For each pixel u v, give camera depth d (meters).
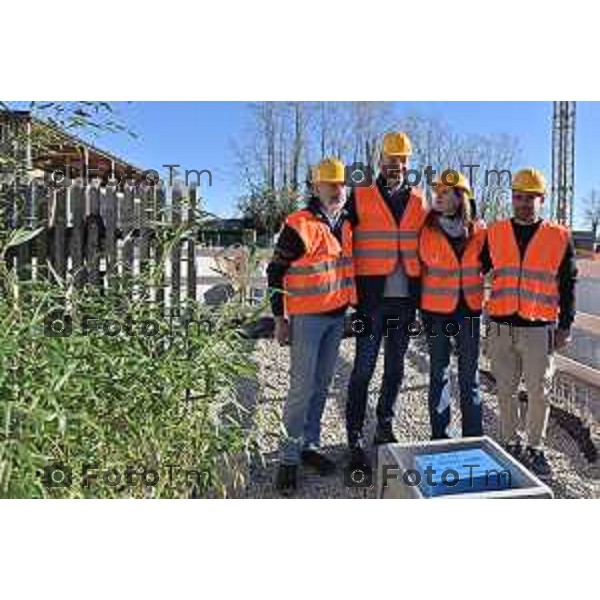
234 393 3.20
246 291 3.23
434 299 4.96
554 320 4.88
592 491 4.72
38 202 6.30
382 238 4.96
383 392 5.33
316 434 4.98
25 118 3.61
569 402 6.32
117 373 2.84
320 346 4.77
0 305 2.46
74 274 3.26
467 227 4.95
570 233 4.86
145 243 4.43
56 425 2.41
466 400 5.04
